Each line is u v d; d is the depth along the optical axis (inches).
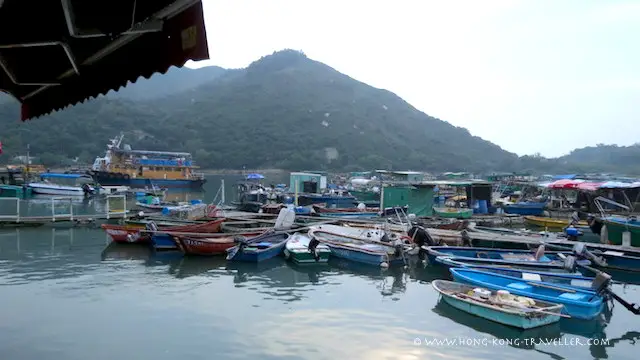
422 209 1288.1
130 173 2309.3
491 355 402.0
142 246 837.8
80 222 1062.4
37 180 2191.2
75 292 554.3
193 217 1038.4
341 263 749.3
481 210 1368.1
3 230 976.9
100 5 144.3
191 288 580.7
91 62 195.8
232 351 395.9
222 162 5452.8
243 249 718.5
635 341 442.0
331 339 425.1
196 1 152.9
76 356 383.2
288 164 5428.2
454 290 534.6
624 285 656.4
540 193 1825.8
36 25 154.8
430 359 390.3
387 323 467.8
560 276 567.2
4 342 407.5
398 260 738.8
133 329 441.1
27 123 4566.9
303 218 1103.6
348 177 3651.6
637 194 1232.2
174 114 6722.4
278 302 531.5
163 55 191.8
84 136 4776.1
